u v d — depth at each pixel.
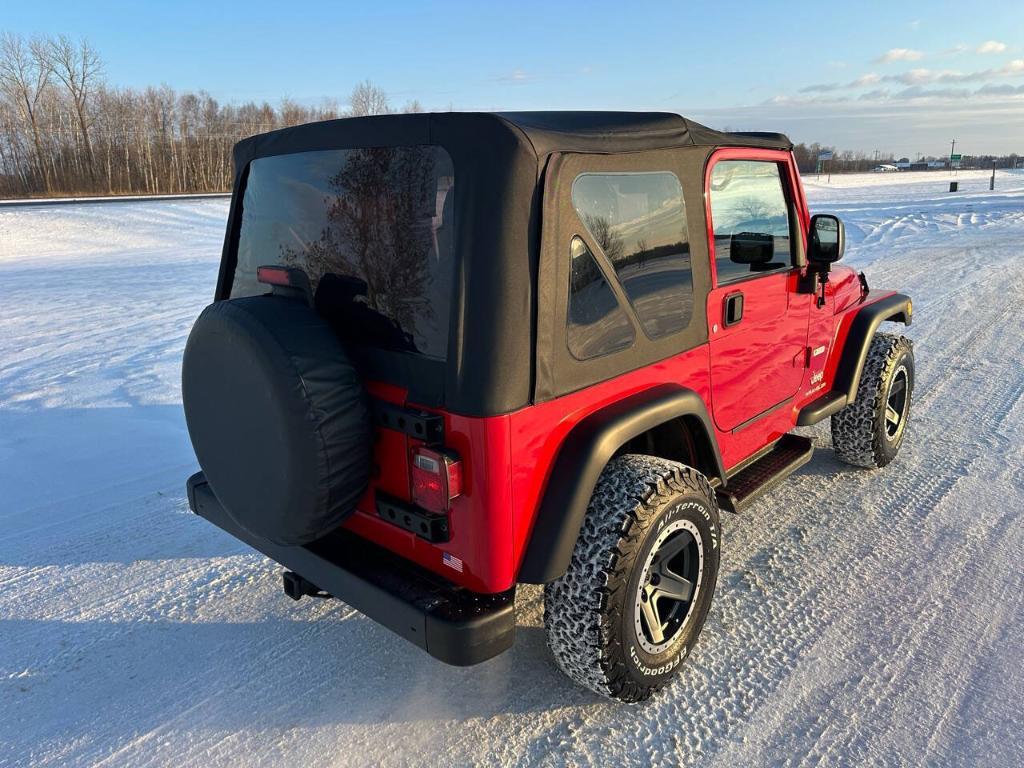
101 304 11.79
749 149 3.12
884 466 4.63
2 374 7.42
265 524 2.41
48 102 64.88
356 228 2.38
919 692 2.65
